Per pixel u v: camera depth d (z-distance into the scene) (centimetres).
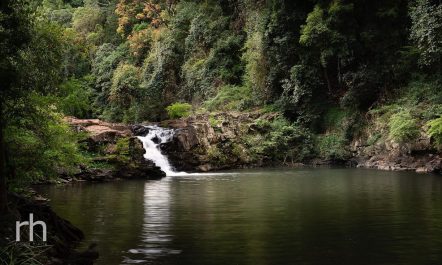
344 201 1370
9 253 676
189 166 2720
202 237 925
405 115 2450
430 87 2605
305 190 1652
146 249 835
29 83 902
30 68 921
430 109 2411
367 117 2878
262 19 3316
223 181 2039
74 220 1112
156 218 1134
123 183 2012
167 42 4388
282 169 2700
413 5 2802
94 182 2066
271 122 3161
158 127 2958
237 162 2903
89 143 2327
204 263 746
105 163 2241
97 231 986
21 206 866
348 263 743
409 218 1091
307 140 3081
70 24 5931
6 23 766
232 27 3975
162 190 1722
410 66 2791
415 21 2492
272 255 792
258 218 1122
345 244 859
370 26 2978
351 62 3061
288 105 3206
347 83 2988
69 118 2605
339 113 3073
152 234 955
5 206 788
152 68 4509
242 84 3722
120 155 2295
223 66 3816
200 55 4109
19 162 1204
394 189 1619
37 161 1281
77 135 2091
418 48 2605
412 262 743
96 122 2691
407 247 832
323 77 3231
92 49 5216
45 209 904
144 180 2159
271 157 3033
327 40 2975
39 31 1010
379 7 3008
